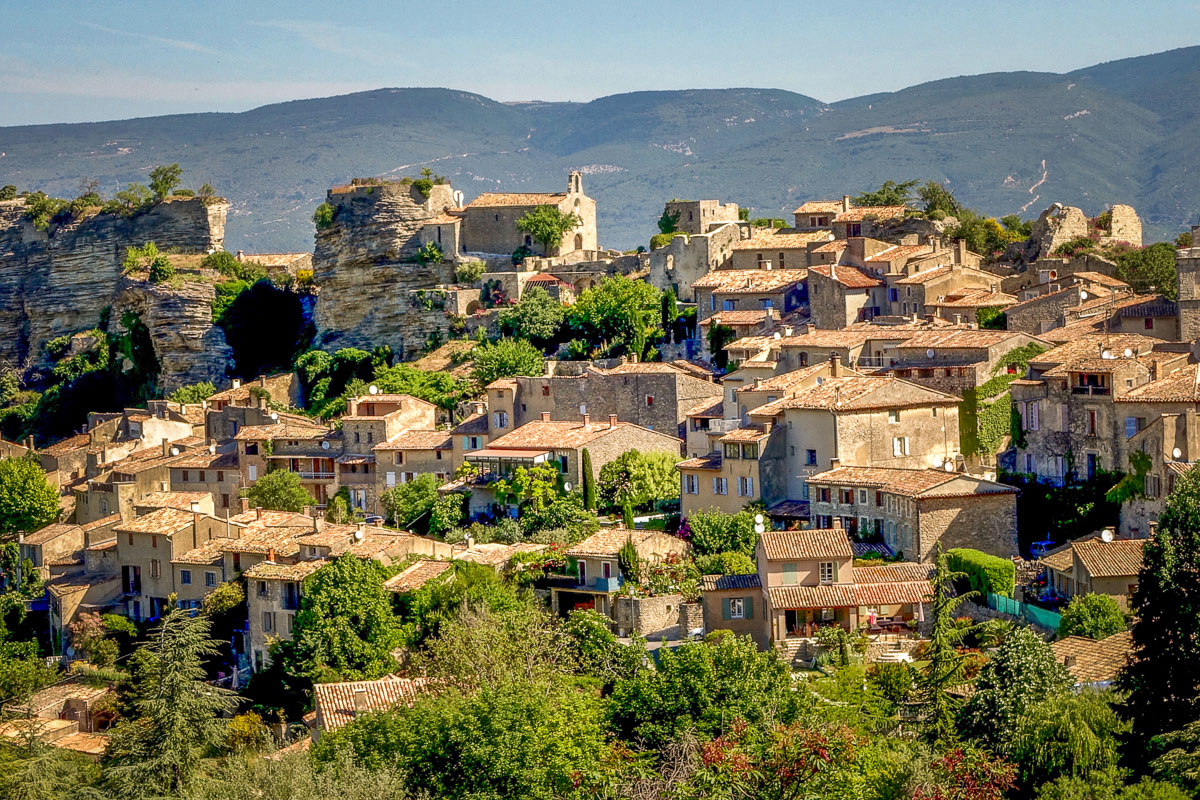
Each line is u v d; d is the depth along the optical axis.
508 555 176.50
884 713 118.44
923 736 112.31
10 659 192.00
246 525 199.50
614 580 163.62
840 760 101.12
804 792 99.69
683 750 114.00
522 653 137.25
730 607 150.25
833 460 173.12
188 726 144.62
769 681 123.12
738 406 197.25
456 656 137.12
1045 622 137.12
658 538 170.25
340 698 140.25
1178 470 148.88
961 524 155.75
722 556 163.25
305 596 167.88
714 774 103.62
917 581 146.00
